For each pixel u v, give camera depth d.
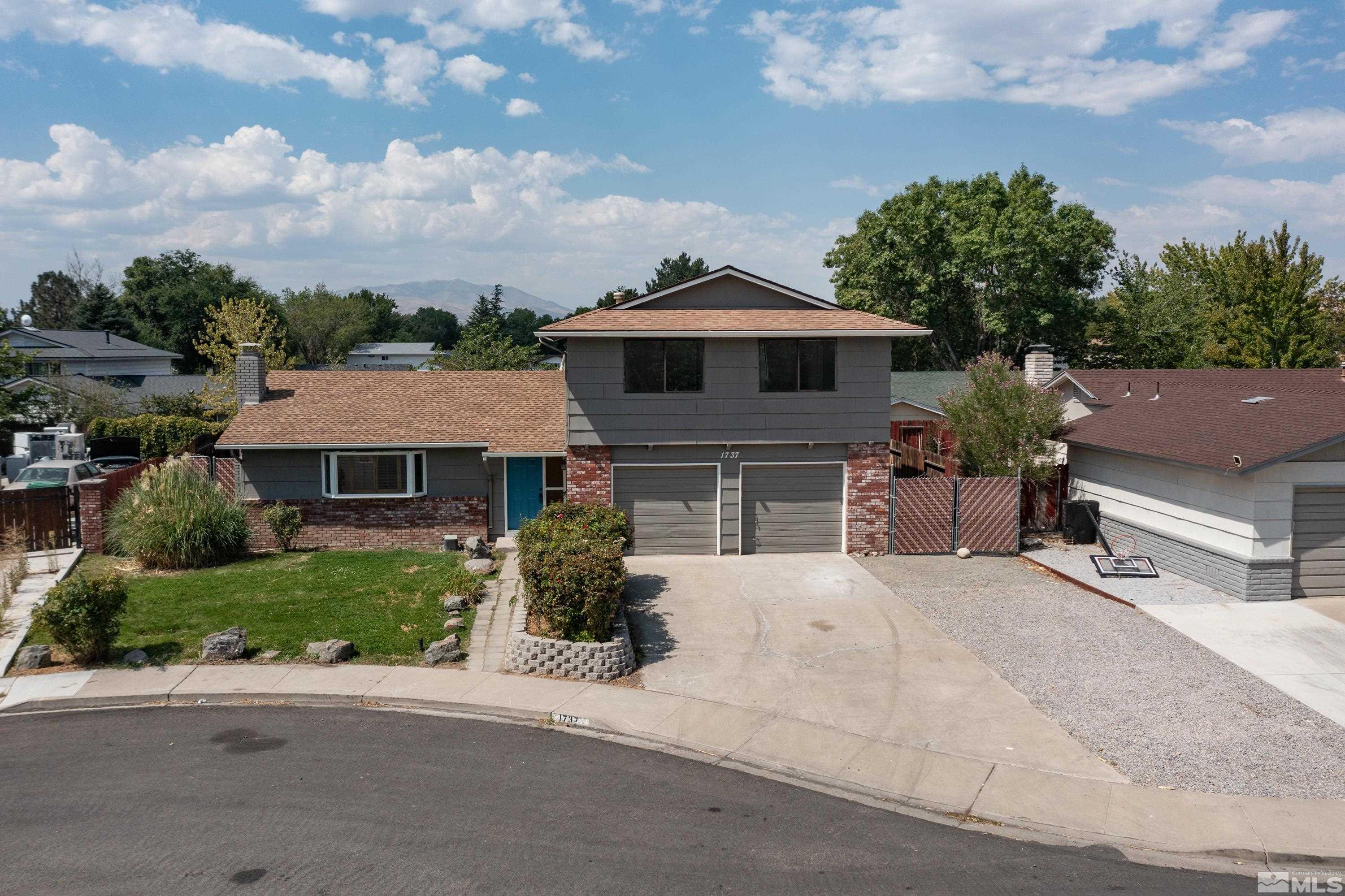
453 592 16.20
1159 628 14.77
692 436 19.78
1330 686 12.26
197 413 40.81
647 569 18.98
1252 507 15.95
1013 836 8.54
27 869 7.53
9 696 11.77
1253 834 8.55
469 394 24.95
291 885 7.29
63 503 20.81
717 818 8.73
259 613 15.22
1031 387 22.36
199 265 88.12
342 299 98.00
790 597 16.89
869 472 20.17
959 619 15.47
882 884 7.54
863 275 47.91
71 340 60.03
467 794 9.13
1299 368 38.88
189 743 10.41
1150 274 50.81
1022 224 42.12
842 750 10.41
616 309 20.45
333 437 21.92
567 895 7.23
